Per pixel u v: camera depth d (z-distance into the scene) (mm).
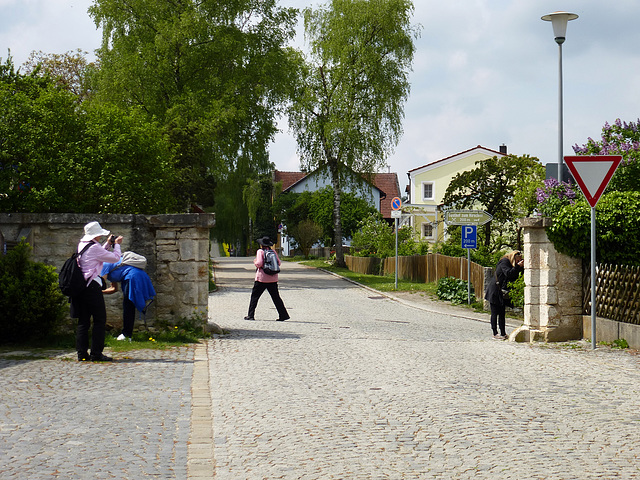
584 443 6105
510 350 12016
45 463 5312
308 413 7156
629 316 12117
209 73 35812
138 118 23359
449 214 23812
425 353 11562
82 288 9859
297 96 41375
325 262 54875
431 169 65125
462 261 27047
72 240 12703
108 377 8828
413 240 43656
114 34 35688
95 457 5512
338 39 40531
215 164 36625
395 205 29219
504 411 7309
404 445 6020
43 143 18609
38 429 6293
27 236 12500
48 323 11500
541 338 13117
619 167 15953
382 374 9445
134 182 21234
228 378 9000
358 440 6168
